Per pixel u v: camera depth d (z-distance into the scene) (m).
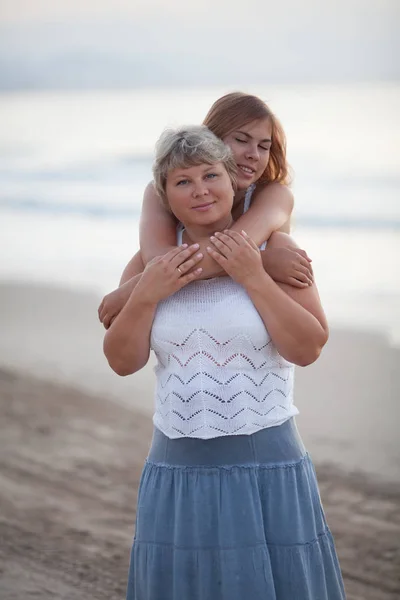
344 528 5.06
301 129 32.09
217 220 2.81
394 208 19.12
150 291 2.68
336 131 31.16
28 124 45.03
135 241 18.33
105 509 5.42
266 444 2.73
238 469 2.70
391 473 5.95
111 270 15.35
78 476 6.04
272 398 2.75
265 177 3.12
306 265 2.72
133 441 6.81
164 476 2.78
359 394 7.89
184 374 2.73
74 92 81.88
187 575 2.70
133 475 6.04
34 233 19.62
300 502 2.74
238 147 2.92
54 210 22.39
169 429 2.77
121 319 2.75
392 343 9.66
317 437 6.86
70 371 8.98
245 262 2.61
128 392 8.20
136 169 28.11
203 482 2.71
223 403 2.70
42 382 8.57
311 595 2.70
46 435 6.97
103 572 4.45
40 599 4.10
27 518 5.26
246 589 2.64
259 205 2.92
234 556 2.65
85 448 6.64
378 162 24.25
